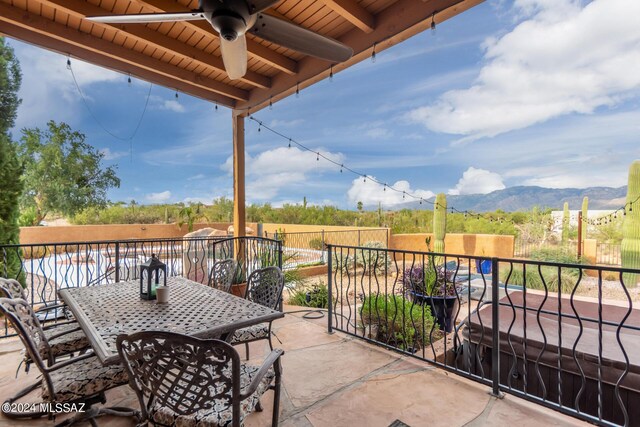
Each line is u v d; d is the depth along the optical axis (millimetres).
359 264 8422
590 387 2385
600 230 10484
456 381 2373
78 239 11047
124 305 1986
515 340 2740
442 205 9508
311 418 1936
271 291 2609
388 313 3336
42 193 13586
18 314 1736
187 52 3736
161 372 1277
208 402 1336
